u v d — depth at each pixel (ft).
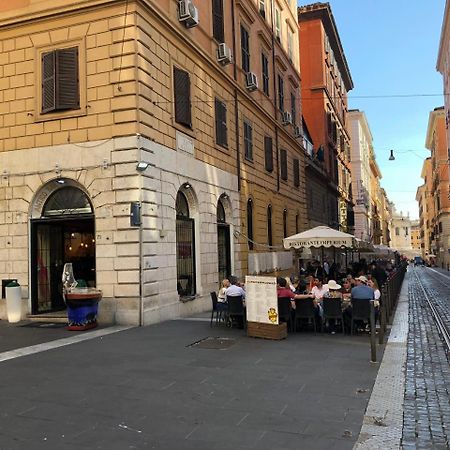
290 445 15.64
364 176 247.50
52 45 45.42
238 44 70.23
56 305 48.16
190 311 50.14
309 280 53.88
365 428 17.08
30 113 45.75
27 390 21.90
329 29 146.51
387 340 35.12
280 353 29.89
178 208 51.65
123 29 43.14
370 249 83.61
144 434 16.62
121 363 27.14
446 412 19.10
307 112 137.18
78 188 44.86
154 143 44.80
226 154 63.10
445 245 233.96
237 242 65.36
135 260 41.70
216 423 17.63
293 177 100.01
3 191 46.37
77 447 15.56
